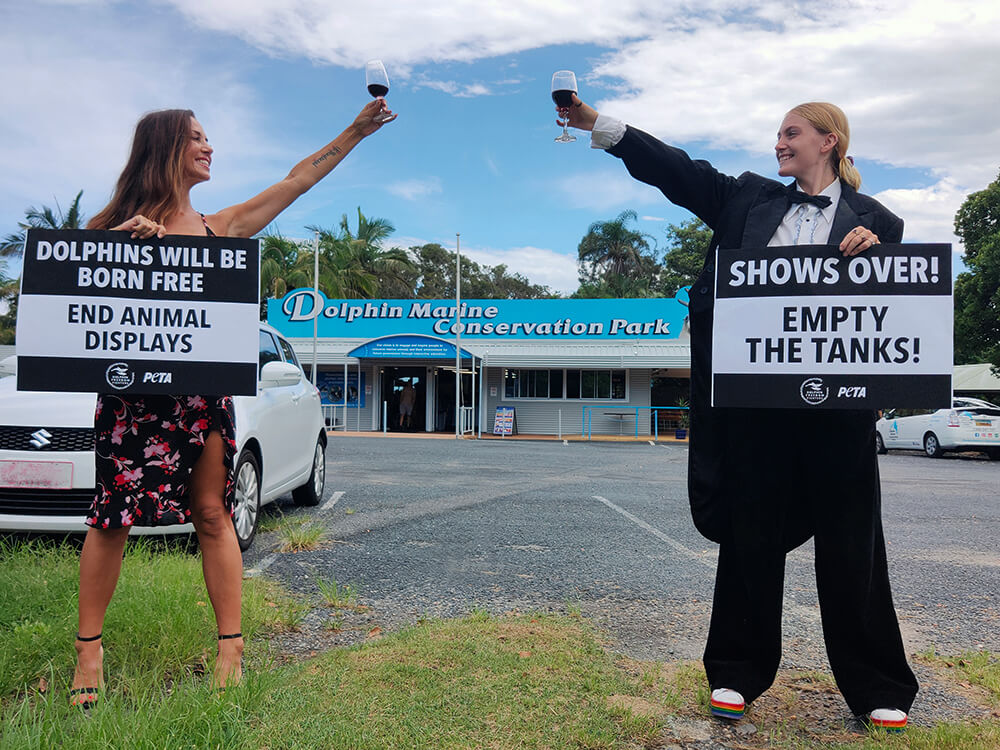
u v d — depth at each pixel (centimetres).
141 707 216
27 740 198
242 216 274
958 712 270
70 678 263
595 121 258
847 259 241
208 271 252
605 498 819
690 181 262
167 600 319
